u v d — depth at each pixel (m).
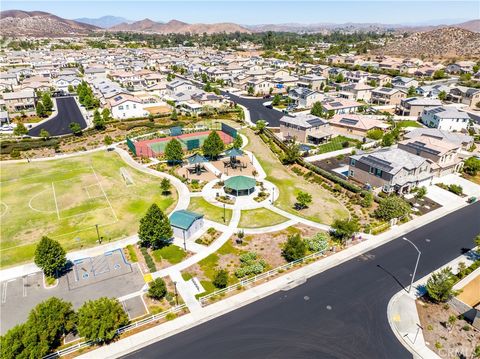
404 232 56.44
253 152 92.88
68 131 107.88
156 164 84.00
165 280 44.94
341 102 130.25
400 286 44.34
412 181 68.50
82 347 35.31
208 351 34.88
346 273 46.72
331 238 54.38
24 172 78.75
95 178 75.62
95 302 36.06
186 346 35.50
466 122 107.62
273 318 39.06
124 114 120.00
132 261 48.88
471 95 139.12
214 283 43.69
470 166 78.38
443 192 70.06
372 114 128.25
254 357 34.19
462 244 53.41
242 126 115.88
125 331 37.28
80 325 34.38
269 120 122.69
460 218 60.78
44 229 56.66
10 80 168.12
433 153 75.50
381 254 50.84
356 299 42.06
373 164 69.12
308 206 64.31
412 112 124.56
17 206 63.62
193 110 126.38
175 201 66.00
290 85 174.75
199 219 56.59
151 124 112.19
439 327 38.19
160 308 40.53
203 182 73.69
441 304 41.44
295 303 41.38
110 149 93.19
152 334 36.91
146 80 181.25
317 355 34.47
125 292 43.06
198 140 94.88
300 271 47.00
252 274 46.03
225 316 39.41
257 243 53.06
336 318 39.12
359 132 106.19
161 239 50.62
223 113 128.38
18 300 41.81
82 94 139.38
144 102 142.75
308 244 51.75
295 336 36.66
